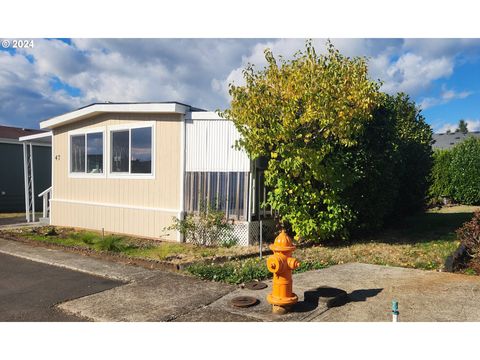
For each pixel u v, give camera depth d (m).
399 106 14.73
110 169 12.02
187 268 7.26
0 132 20.94
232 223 9.69
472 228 7.53
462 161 20.03
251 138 8.79
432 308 5.19
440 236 10.50
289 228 10.49
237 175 9.68
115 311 5.20
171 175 10.60
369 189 9.91
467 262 7.49
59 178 13.76
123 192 11.68
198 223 9.97
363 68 9.20
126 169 11.59
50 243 9.95
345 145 9.00
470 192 19.81
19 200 20.20
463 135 35.06
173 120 10.58
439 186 20.39
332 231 9.17
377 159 9.84
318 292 5.54
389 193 10.62
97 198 12.41
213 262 7.87
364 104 8.63
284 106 8.63
